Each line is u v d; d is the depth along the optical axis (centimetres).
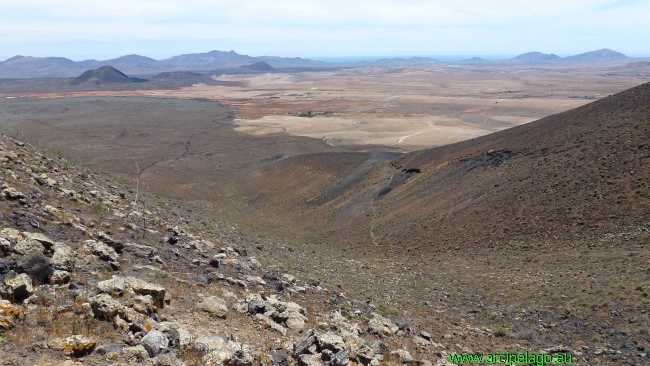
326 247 3569
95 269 1057
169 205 2878
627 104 3903
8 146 2059
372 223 4088
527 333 1509
